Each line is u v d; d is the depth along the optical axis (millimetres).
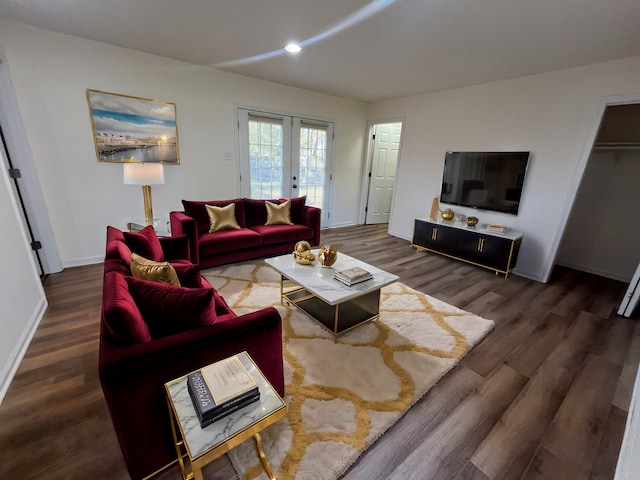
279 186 4715
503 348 2088
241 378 1013
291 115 4543
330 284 2111
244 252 3393
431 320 2387
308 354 1915
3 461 1201
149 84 3299
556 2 1868
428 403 1577
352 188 5836
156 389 1047
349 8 2096
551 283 3328
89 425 1368
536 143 3354
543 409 1560
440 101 4270
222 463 1226
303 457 1236
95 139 3107
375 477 1185
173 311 1159
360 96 4891
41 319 2207
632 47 2443
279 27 2441
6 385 1554
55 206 3043
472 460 1272
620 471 1166
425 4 1990
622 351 2076
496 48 2639
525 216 3529
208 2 2092
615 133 3439
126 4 2154
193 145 3760
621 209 3434
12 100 2635
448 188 4297
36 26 2627
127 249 1780
